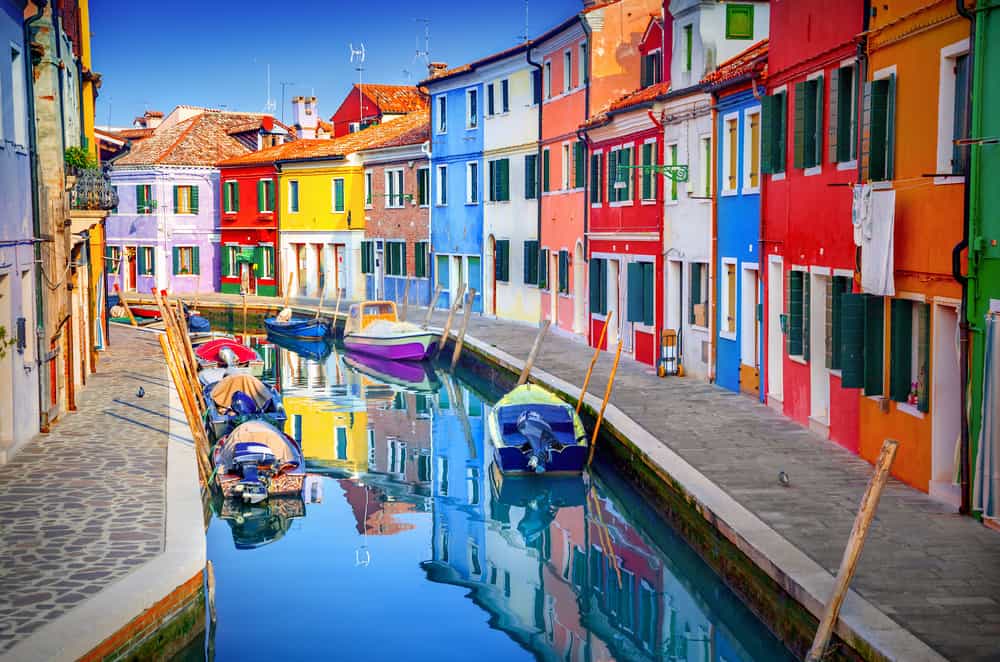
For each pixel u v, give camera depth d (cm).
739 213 1958
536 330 3319
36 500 1262
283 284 5006
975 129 1095
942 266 1177
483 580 1317
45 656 798
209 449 1816
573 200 3030
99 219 2078
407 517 1603
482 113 3734
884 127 1348
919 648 787
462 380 2969
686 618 1184
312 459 1997
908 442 1278
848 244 1464
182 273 5309
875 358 1347
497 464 1791
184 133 5503
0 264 1427
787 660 969
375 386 2880
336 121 5794
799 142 1638
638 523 1530
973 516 1123
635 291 2520
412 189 4278
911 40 1264
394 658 1078
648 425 1677
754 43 2148
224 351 3097
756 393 1912
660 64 2633
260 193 5066
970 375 1123
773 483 1298
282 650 1089
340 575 1336
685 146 2214
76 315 2116
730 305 2041
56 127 1834
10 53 1521
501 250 3650
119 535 1120
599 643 1123
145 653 921
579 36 2970
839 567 927
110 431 1706
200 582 1021
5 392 1491
